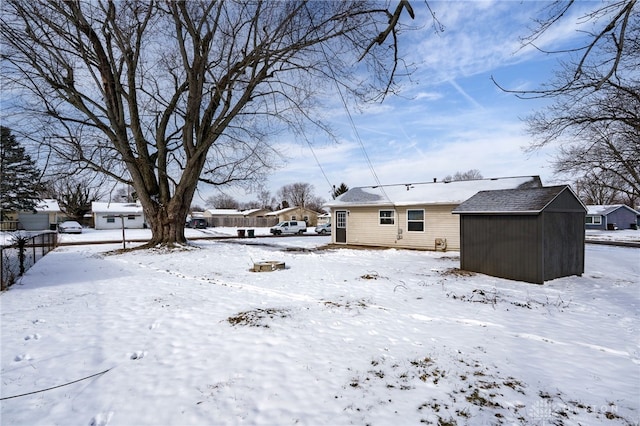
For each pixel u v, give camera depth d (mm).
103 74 16156
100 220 41375
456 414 2828
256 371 3592
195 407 2938
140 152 16672
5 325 5102
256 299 6695
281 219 58344
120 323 5207
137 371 3613
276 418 2781
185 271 10250
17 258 9414
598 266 11070
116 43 15648
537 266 8242
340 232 20109
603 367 3701
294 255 14484
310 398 3074
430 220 16703
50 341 4469
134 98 16375
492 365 3730
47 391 3221
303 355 3992
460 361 3828
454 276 9242
